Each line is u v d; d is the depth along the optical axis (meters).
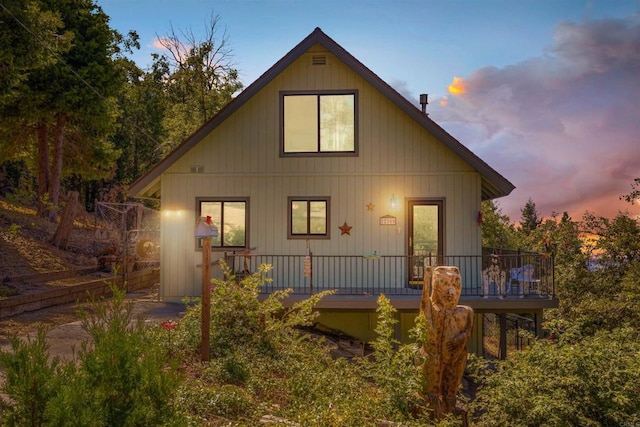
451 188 14.09
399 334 12.86
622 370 6.96
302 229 14.34
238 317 9.12
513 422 7.09
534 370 7.43
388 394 6.77
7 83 14.74
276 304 9.44
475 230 13.99
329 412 5.70
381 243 14.16
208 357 7.63
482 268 14.49
